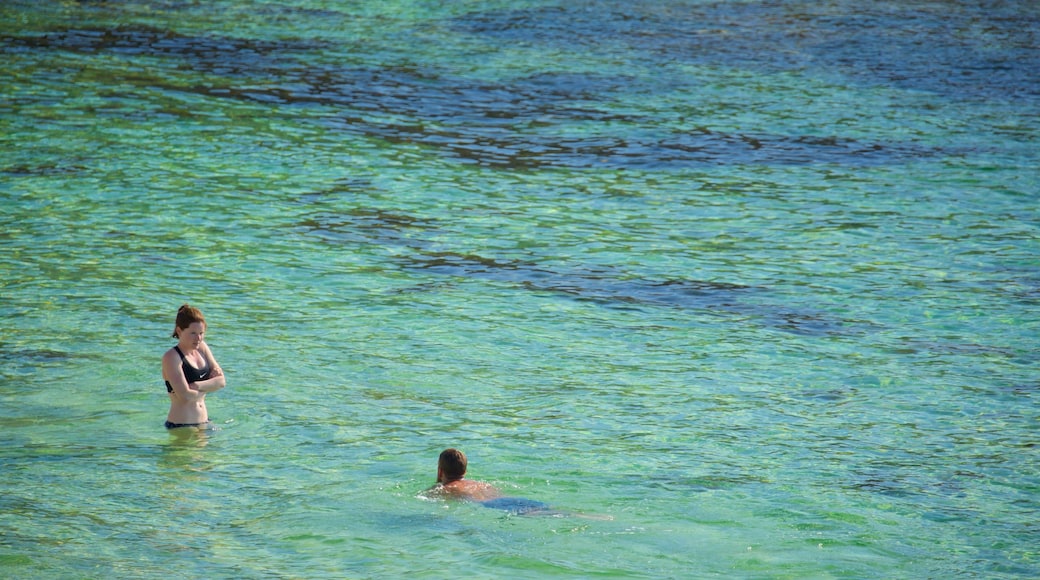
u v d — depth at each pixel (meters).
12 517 21.89
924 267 43.81
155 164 55.19
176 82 72.19
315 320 36.75
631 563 20.42
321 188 53.12
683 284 41.81
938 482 25.19
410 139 62.88
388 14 101.44
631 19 102.12
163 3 100.88
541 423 28.78
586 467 25.75
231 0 104.50
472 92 74.50
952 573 20.34
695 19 102.88
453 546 21.00
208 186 52.25
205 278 40.38
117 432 27.20
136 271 40.66
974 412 29.95
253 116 65.56
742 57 87.94
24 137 58.09
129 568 19.69
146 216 47.38
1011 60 86.81
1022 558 21.08
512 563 20.30
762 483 24.95
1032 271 43.16
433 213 50.19
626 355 34.50
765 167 59.41
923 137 65.75
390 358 33.62
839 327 37.22
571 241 46.91
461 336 35.78
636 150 62.41
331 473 24.95
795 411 30.03
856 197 54.06
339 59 82.25
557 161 59.84
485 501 23.31
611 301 39.72
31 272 39.81
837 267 43.84
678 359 34.22
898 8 107.94
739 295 40.56
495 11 104.38
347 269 42.31
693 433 28.28
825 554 21.08
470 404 30.11
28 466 24.75
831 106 73.25
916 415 29.73
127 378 31.03
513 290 40.72
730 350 35.06
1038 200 53.38
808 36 95.88
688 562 20.58
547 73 80.88
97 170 53.50
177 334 27.39
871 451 27.14
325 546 20.92
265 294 39.09
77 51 79.25
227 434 27.34
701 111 71.56
